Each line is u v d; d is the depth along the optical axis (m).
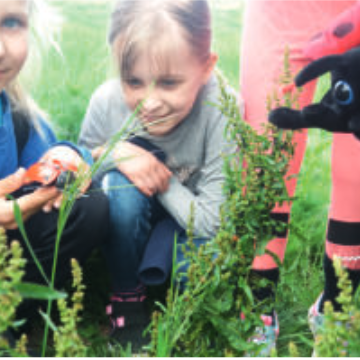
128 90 1.84
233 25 3.60
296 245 2.08
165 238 1.86
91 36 3.30
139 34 1.75
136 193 1.80
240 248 1.27
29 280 1.72
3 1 1.51
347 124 1.28
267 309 1.35
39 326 1.79
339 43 1.35
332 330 0.98
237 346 1.23
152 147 1.91
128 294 1.76
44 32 1.89
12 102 1.79
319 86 2.41
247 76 1.81
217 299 1.26
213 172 1.87
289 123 1.31
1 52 1.52
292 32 1.68
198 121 1.87
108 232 1.78
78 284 1.08
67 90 2.79
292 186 1.78
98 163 1.43
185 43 1.76
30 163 1.82
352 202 1.62
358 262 1.65
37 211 1.63
